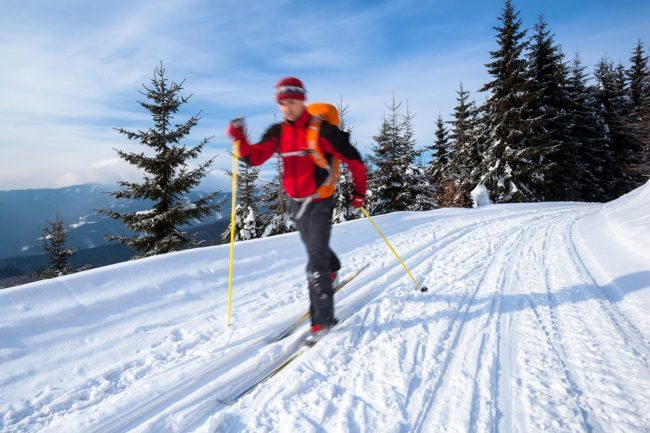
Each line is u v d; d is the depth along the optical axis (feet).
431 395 5.93
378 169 66.85
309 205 7.72
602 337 7.59
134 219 42.24
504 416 5.34
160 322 9.45
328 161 7.48
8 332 7.73
